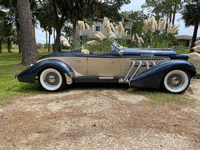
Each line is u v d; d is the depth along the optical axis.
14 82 4.86
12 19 16.25
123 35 5.51
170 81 3.75
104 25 5.16
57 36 21.50
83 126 2.19
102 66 3.99
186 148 1.71
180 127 2.19
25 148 1.72
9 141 1.85
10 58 17.33
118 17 21.22
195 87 4.38
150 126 2.20
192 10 17.36
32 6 16.92
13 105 3.03
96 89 4.16
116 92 3.87
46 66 3.80
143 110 2.77
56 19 20.83
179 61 3.59
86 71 4.05
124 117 2.48
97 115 2.55
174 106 2.97
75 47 5.36
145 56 3.90
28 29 9.68
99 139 1.87
